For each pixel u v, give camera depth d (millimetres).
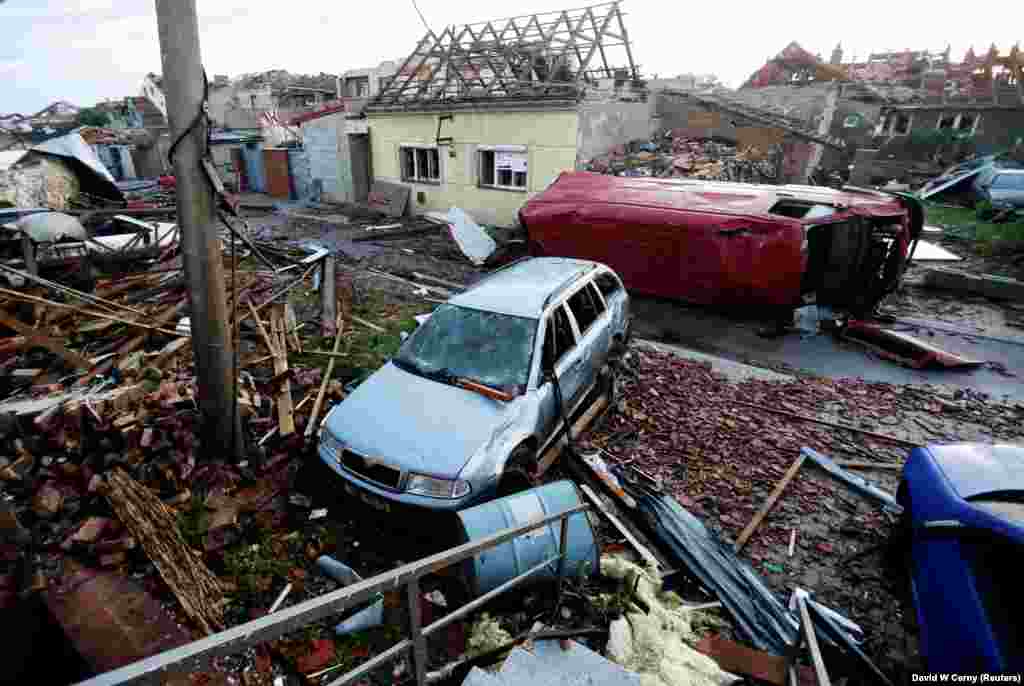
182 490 4852
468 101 17250
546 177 16438
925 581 3584
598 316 6492
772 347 9258
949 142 30516
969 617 3135
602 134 16875
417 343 5652
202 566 4125
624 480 5352
